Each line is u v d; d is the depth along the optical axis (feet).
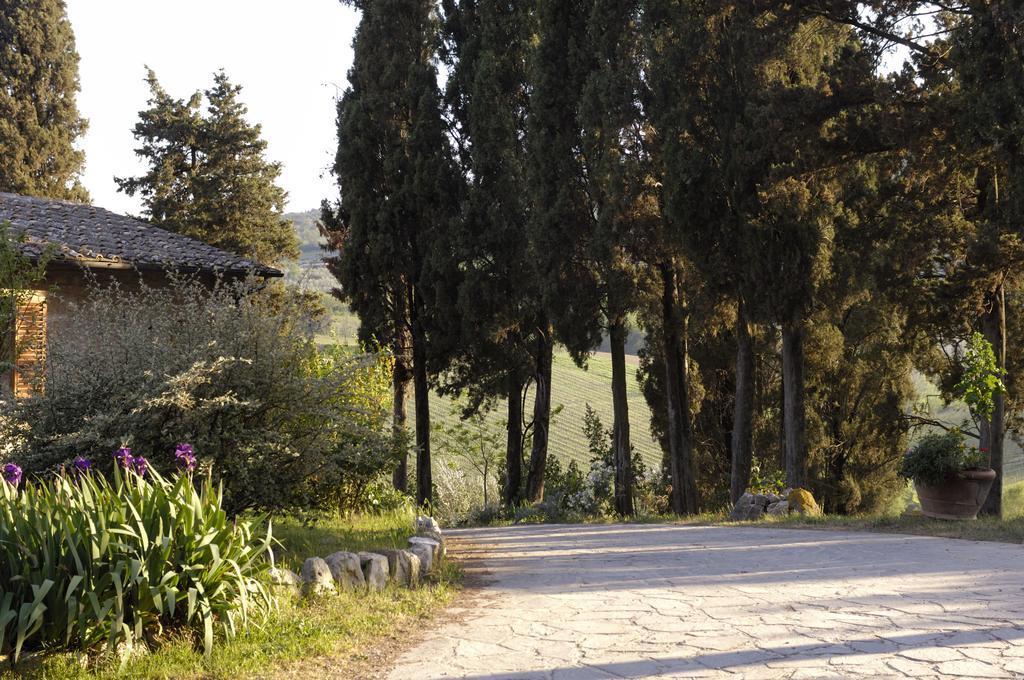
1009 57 52.37
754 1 61.67
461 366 95.81
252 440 29.22
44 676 15.70
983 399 45.47
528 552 38.68
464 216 90.58
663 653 17.93
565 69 79.71
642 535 45.98
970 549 30.96
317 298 94.89
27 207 62.75
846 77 59.06
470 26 96.37
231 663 17.48
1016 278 66.74
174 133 138.72
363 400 43.98
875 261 69.21
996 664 15.92
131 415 27.09
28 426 27.48
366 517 43.39
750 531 44.39
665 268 77.66
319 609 21.94
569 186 78.74
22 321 43.29
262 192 140.87
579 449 186.39
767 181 61.26
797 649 17.61
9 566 16.96
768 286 62.39
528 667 17.47
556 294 79.41
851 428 101.71
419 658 18.62
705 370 99.50
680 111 64.39
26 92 125.18
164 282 55.72
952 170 61.87
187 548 18.78
